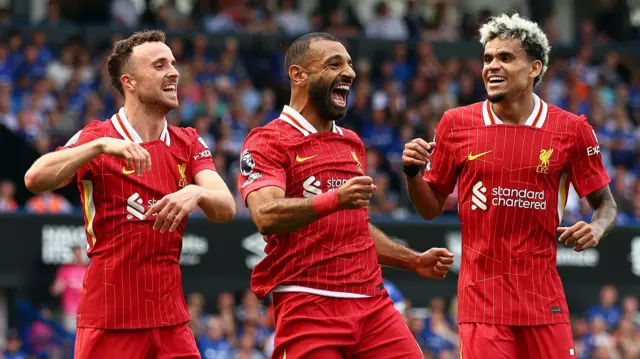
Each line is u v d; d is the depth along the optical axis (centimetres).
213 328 1888
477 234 918
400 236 2091
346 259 888
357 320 884
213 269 2000
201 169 920
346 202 820
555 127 915
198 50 2739
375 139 2594
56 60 2656
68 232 1942
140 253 884
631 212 2447
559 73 3002
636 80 3114
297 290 885
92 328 884
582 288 2175
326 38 905
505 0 3631
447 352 1942
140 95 901
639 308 2178
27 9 2922
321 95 895
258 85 2744
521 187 905
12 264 1916
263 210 852
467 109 933
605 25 3294
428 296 2114
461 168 930
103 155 885
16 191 2152
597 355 2045
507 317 905
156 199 894
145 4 2856
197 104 2522
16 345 1847
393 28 3034
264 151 887
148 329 888
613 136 2848
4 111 2362
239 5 2989
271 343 1884
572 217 2345
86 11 2812
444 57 2998
